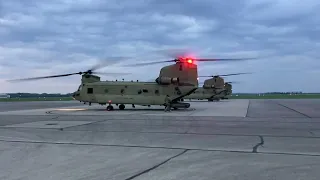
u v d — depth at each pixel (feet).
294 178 17.25
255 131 39.81
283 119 58.23
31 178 17.61
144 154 24.73
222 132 38.91
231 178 17.39
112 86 93.50
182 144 29.66
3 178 17.62
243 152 25.40
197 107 110.11
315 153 24.82
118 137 34.55
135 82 93.35
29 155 24.47
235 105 128.77
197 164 21.03
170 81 88.69
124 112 82.99
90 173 18.75
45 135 36.40
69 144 29.81
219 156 23.79
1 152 25.76
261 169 19.44
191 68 89.92
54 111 89.61
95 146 28.63
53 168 20.06
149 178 17.51
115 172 18.98
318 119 58.08
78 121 55.31
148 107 111.86
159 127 44.91
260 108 101.86
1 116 68.85
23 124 49.93
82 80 96.78
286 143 30.01
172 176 17.92
